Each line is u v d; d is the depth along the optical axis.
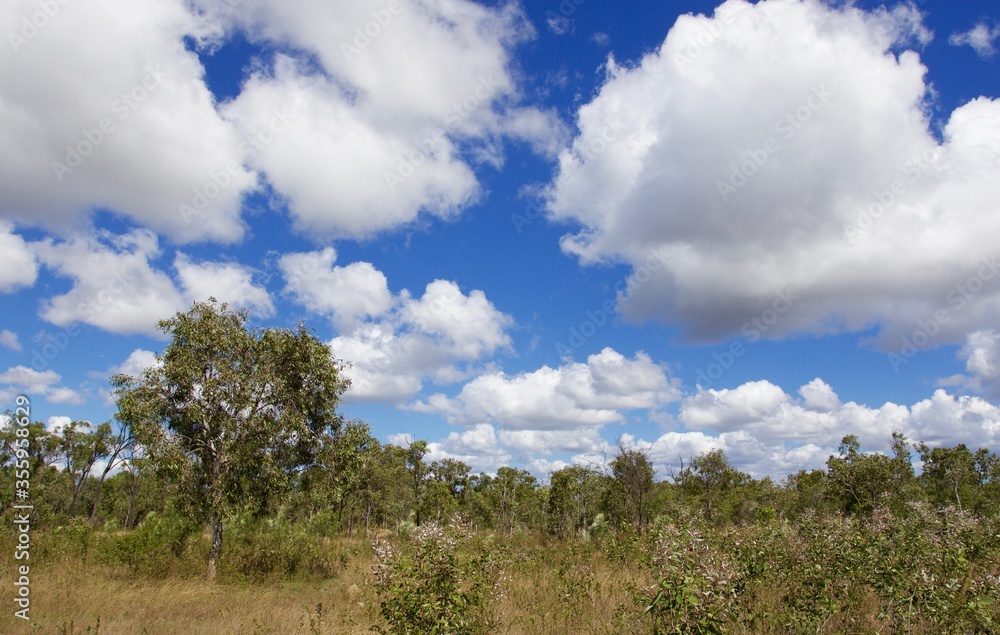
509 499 37.25
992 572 7.78
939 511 13.05
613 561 15.27
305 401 18.00
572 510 28.22
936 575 7.79
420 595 6.57
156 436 16.17
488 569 7.78
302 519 24.33
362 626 9.77
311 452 18.62
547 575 13.30
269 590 14.72
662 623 6.54
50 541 17.89
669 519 15.43
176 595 13.29
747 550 10.02
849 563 8.75
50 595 12.27
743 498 32.03
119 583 14.20
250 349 17.88
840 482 31.67
